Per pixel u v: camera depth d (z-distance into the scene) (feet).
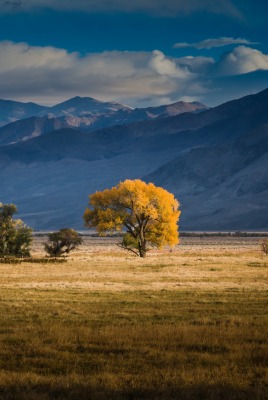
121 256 480.64
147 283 237.04
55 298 180.96
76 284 229.86
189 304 167.32
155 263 367.86
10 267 340.80
